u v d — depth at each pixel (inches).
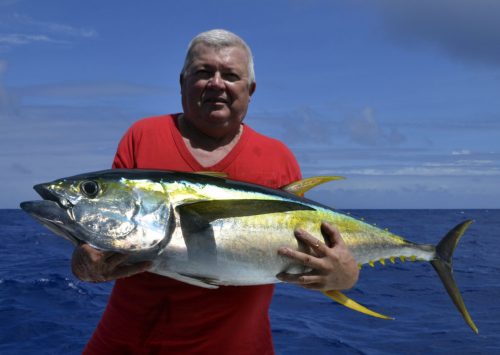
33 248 701.3
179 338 109.1
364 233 125.1
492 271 565.3
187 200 99.1
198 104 108.7
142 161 111.2
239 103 110.2
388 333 279.9
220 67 108.0
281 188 114.3
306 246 106.2
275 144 121.0
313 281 102.0
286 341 255.8
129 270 95.4
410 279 483.8
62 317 285.6
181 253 97.8
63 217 93.1
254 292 112.3
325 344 252.7
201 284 101.1
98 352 114.3
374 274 513.3
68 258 571.8
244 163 113.7
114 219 94.2
